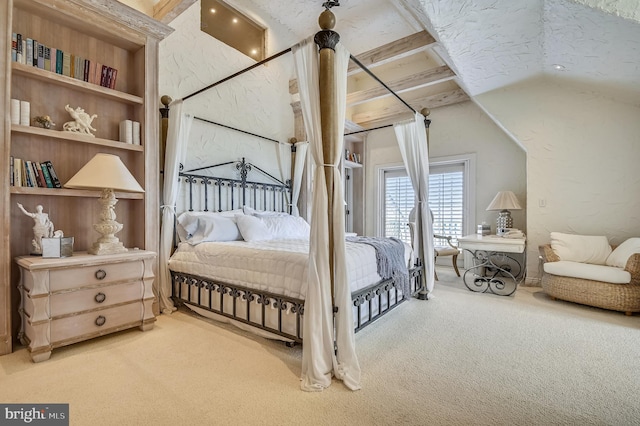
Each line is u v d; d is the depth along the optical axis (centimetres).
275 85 465
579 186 374
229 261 253
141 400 155
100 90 251
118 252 238
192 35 360
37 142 235
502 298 344
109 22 253
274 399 157
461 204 507
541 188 395
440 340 231
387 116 568
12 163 210
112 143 255
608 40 252
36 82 234
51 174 230
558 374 182
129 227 287
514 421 141
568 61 314
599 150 363
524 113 403
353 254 238
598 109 362
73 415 142
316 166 188
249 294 235
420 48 368
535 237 399
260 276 231
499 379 176
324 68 184
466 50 308
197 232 308
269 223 353
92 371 183
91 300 217
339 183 193
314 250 182
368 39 492
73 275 209
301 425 138
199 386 168
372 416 144
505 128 416
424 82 433
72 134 233
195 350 212
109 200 239
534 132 397
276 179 461
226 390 164
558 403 154
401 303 303
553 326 259
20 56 215
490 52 313
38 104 235
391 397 159
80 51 256
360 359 201
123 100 274
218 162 382
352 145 627
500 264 452
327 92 185
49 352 197
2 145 201
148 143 278
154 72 283
